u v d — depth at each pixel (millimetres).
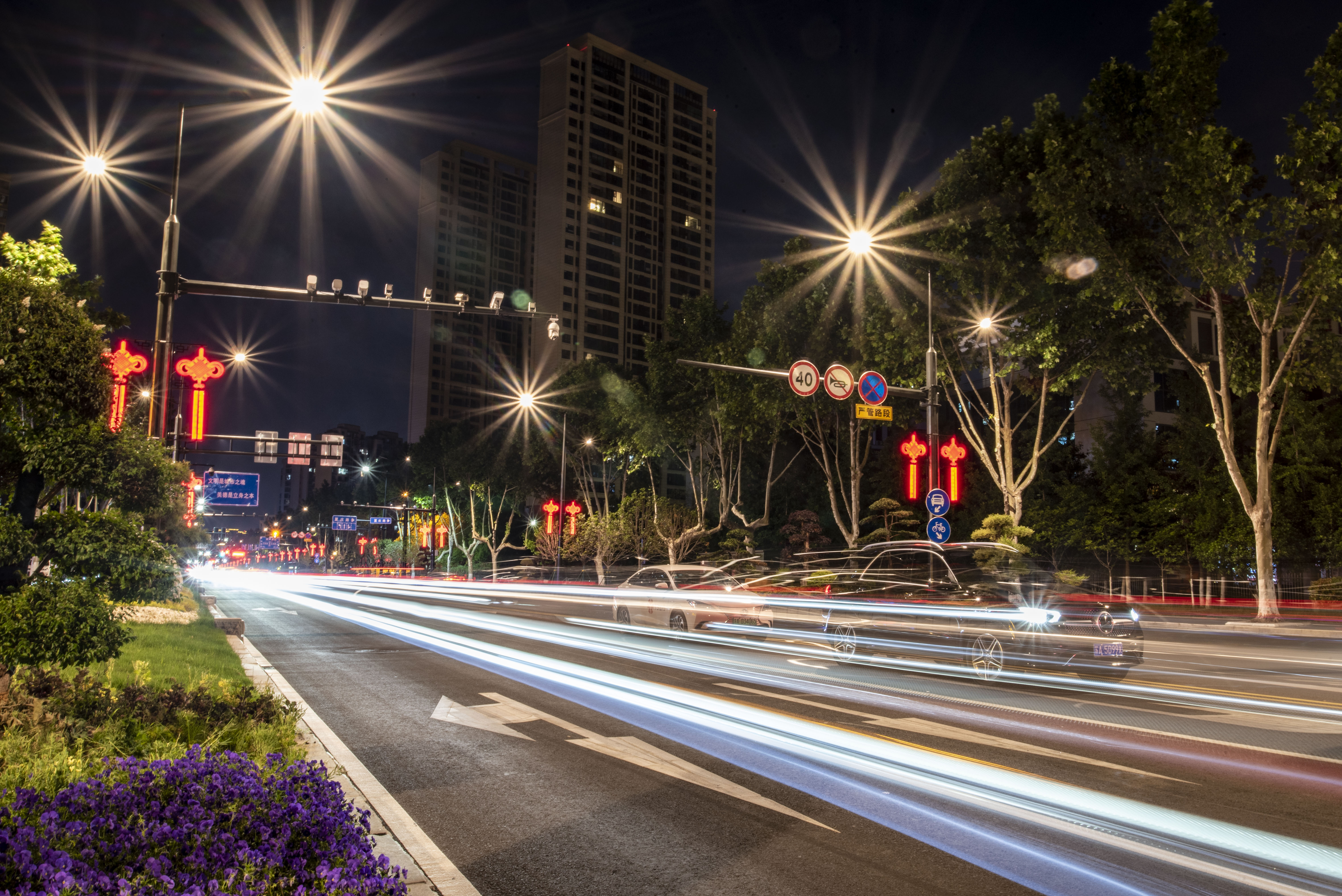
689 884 4672
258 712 7703
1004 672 12352
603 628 22188
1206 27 25125
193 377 24375
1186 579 39375
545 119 143250
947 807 6109
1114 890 4559
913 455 22188
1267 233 25312
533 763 7438
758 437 47281
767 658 15250
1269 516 26812
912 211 31406
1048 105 29031
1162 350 32375
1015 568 13578
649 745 8109
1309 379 26703
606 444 58125
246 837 3348
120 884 2641
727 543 44500
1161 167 26359
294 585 71438
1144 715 9672
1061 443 48375
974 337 32344
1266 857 5062
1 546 7012
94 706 6730
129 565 7652
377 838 5277
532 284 192375
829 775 7012
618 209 144125
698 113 158375
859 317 35625
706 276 155625
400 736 8516
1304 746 8023
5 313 7398
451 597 45531
